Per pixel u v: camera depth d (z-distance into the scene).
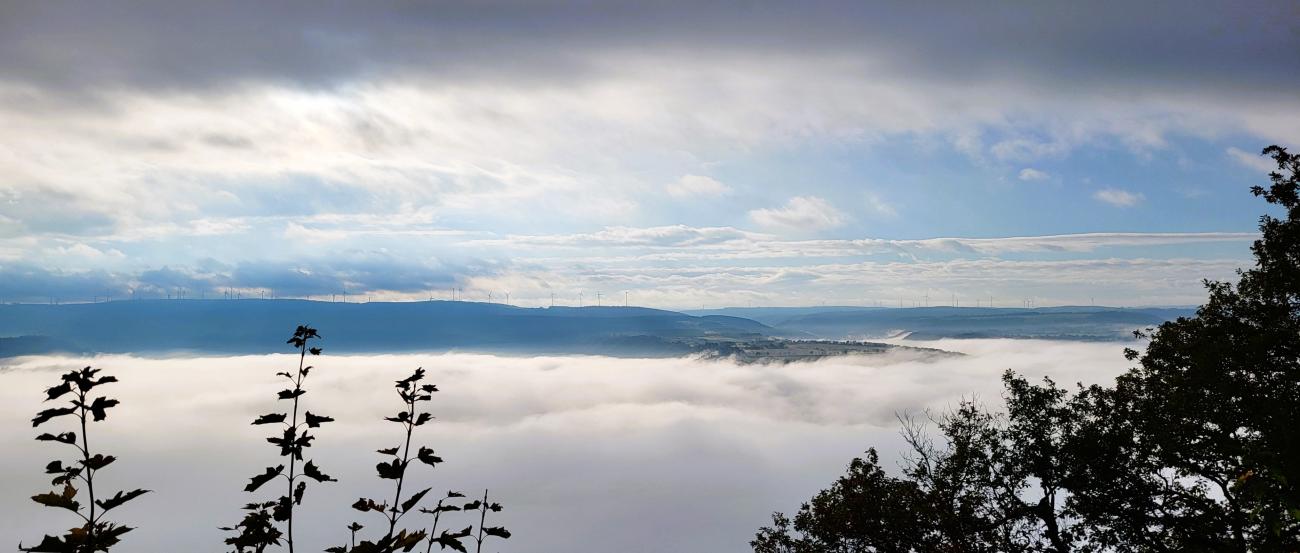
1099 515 20.34
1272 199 20.55
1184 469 18.83
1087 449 20.05
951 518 20.27
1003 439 21.23
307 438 4.29
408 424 4.55
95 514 3.70
